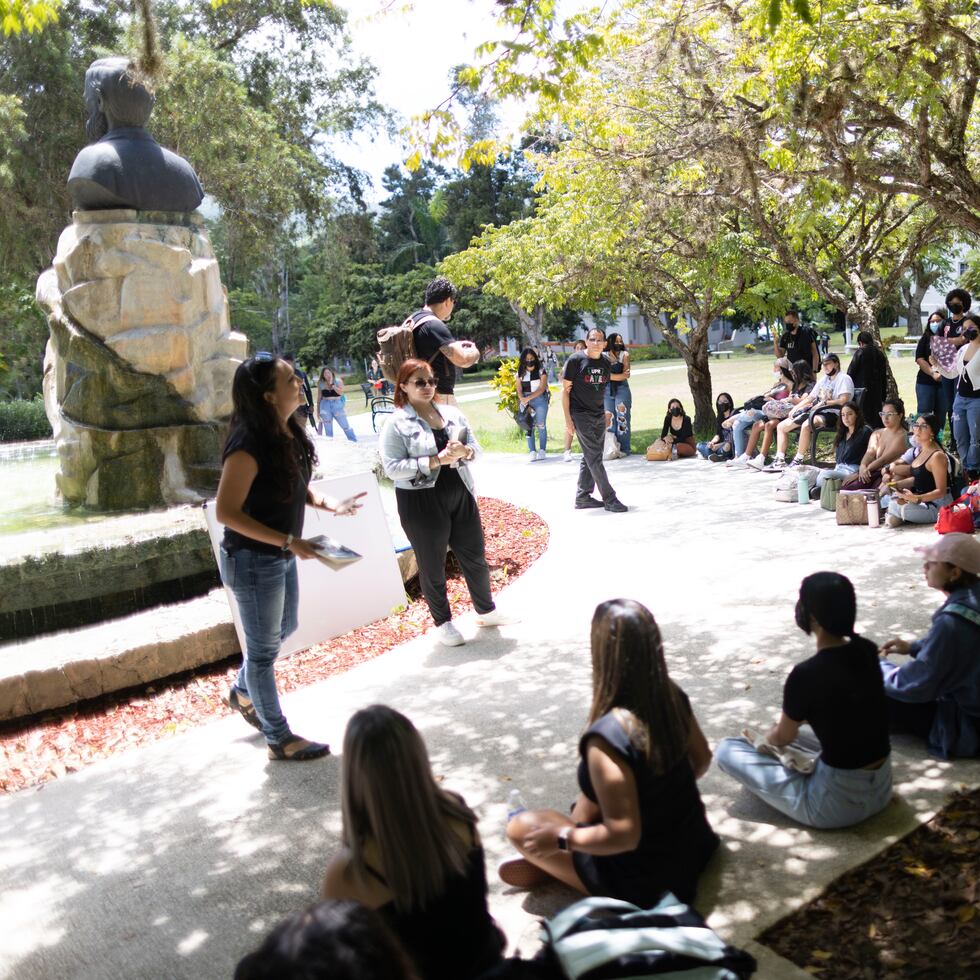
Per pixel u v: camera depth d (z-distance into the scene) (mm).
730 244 13953
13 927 3650
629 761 2994
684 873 3164
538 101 8969
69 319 8461
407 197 50750
